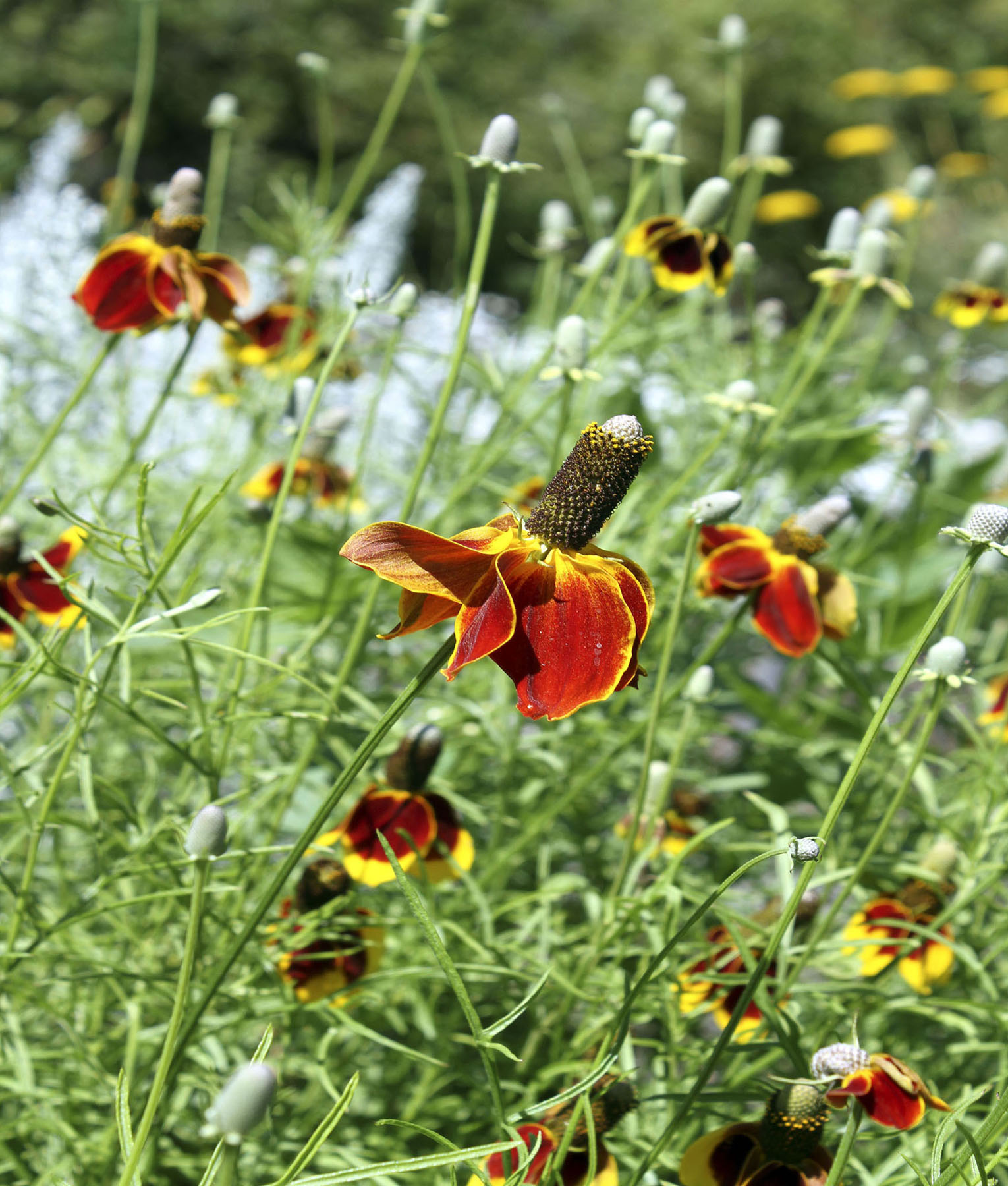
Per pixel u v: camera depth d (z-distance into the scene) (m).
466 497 0.82
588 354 0.64
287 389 0.77
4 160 2.05
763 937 0.59
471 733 0.68
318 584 0.69
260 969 0.60
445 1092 0.64
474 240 2.58
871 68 3.32
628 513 0.70
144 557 0.53
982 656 0.85
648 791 0.62
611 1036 0.53
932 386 0.92
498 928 0.68
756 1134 0.53
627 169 2.81
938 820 0.62
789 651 0.61
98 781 0.57
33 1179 0.58
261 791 0.64
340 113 2.84
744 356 0.92
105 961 0.58
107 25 2.73
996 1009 0.58
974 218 2.93
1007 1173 0.59
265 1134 0.60
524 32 3.03
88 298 0.61
